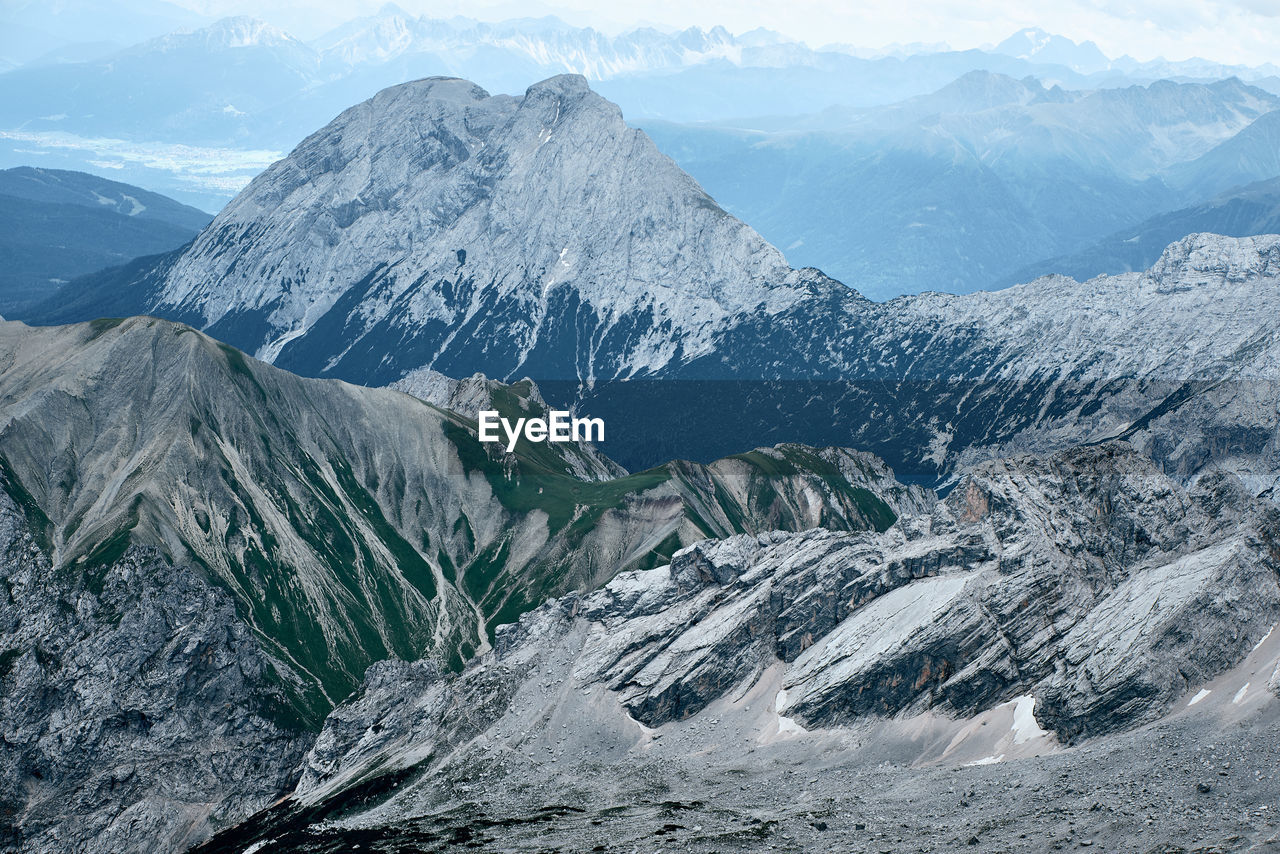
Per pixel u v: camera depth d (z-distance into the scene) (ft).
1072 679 608.60
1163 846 444.96
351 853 594.24
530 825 596.70
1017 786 541.75
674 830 559.79
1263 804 456.86
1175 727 552.82
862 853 502.79
